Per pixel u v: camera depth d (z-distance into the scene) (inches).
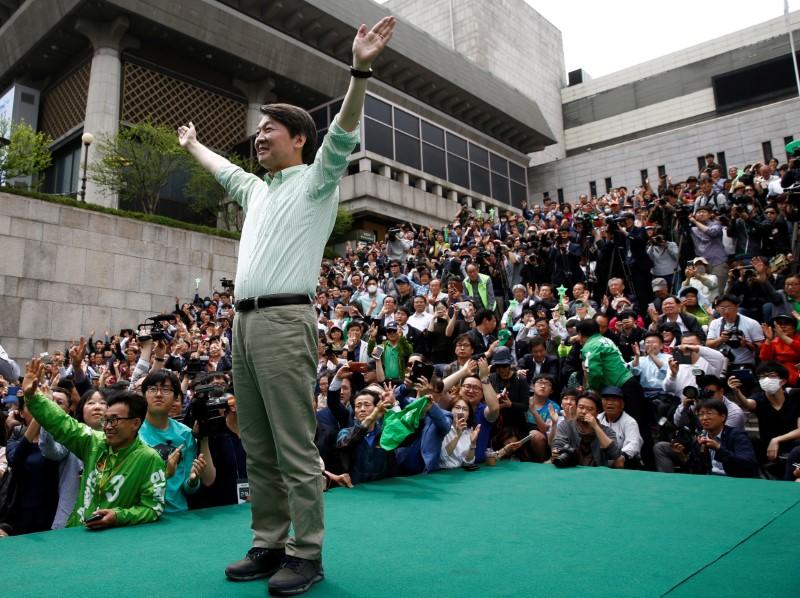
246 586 91.5
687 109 1801.2
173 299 776.9
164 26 1026.7
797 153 416.8
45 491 184.1
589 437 233.5
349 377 274.8
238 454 182.1
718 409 217.5
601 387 261.7
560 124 2031.3
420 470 210.2
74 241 701.9
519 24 1979.6
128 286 738.8
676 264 404.2
